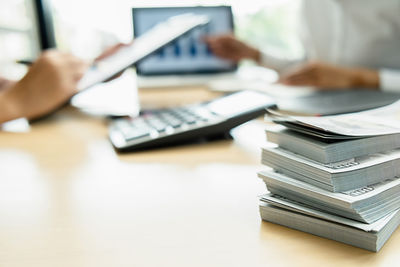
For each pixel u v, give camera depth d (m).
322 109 0.47
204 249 0.20
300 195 0.22
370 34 0.94
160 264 0.19
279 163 0.24
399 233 0.21
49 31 0.96
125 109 0.64
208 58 1.05
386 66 0.96
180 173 0.33
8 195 0.29
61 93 0.56
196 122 0.43
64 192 0.29
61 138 0.48
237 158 0.37
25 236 0.22
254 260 0.19
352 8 0.94
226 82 0.96
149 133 0.42
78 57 0.64
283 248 0.20
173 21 0.78
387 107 0.44
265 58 1.08
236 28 1.14
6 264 0.19
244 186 0.29
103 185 0.30
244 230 0.22
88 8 1.03
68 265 0.19
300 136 0.24
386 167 0.23
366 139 0.23
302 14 1.15
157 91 0.91
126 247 0.20
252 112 0.42
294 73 0.81
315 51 1.12
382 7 0.89
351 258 0.19
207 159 0.37
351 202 0.19
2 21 0.94
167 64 1.02
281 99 0.58
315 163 0.22
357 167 0.21
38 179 0.32
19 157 0.39
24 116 0.54
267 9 1.50
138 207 0.26
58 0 0.98
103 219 0.24
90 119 0.61
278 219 0.23
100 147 0.43
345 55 1.01
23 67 0.83
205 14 1.05
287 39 1.52
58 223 0.24
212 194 0.28
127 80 1.18
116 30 1.04
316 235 0.21
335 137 0.21
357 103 0.51
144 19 1.01
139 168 0.35
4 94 0.55
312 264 0.18
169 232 0.22
